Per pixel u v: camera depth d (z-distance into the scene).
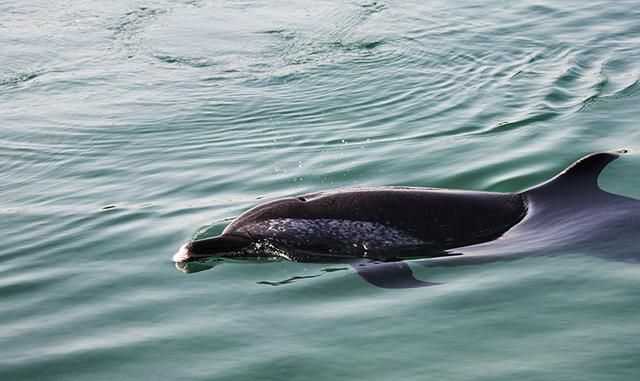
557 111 21.67
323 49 31.06
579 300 11.69
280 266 13.70
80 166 20.67
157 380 10.37
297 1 37.78
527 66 26.53
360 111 23.83
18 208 17.84
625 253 13.00
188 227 15.70
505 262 13.07
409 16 33.97
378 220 14.04
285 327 11.53
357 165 18.78
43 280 13.80
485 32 30.91
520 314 11.42
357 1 36.81
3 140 23.22
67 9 38.12
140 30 34.81
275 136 21.94
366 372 10.19
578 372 9.83
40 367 10.92
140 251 14.75
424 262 13.38
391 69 27.94
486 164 17.97
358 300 12.24
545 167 17.50
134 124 24.02
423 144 19.98
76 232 15.98
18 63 31.39
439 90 25.14
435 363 10.27
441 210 14.16
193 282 13.27
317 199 14.48
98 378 10.55
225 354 10.90
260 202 16.81
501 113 22.16
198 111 24.97
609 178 16.34
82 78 29.34
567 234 13.66
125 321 12.10
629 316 11.12
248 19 35.53
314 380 10.12
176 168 19.75
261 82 27.94
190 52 31.78
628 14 31.41
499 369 10.01
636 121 20.17
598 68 25.47
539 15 32.41
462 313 11.57
